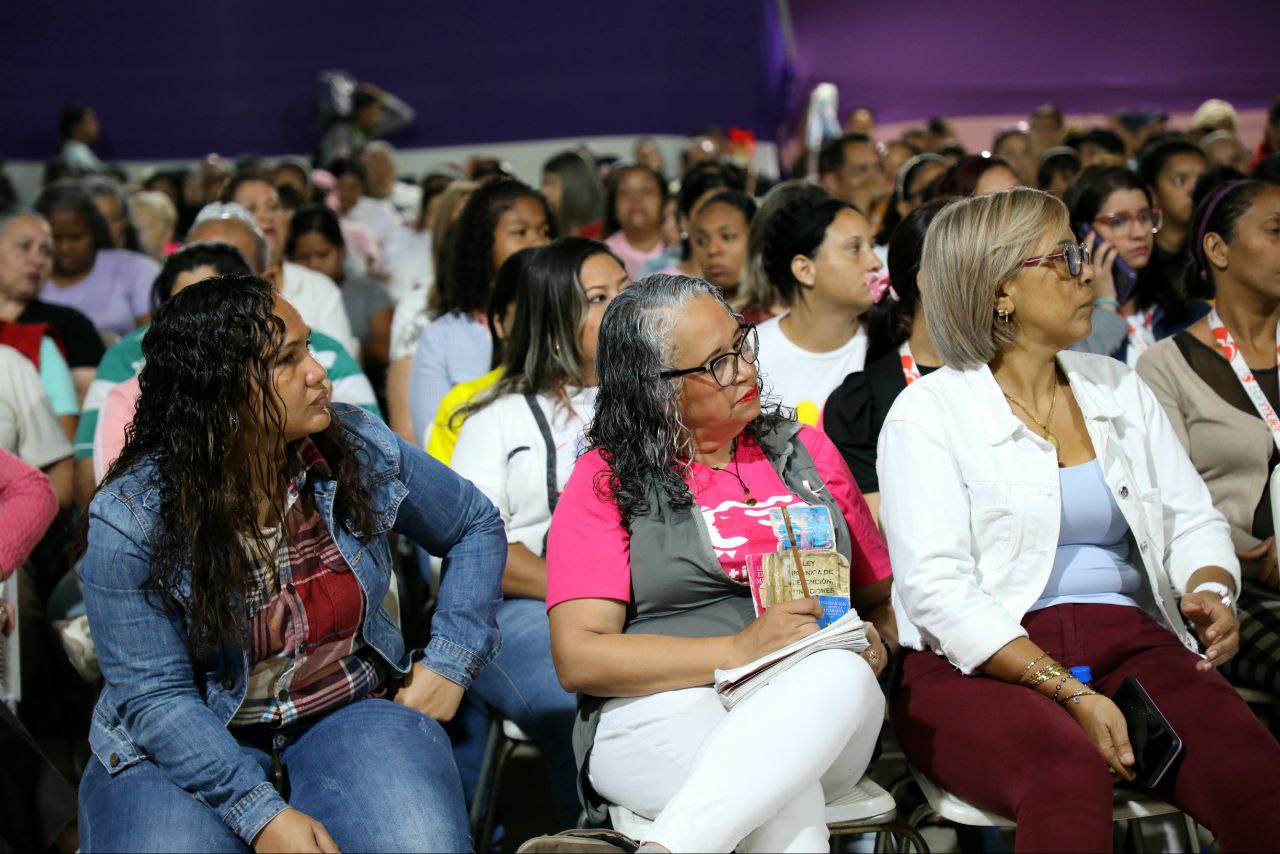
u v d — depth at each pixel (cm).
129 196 687
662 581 229
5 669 282
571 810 269
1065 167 565
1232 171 442
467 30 1092
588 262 301
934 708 233
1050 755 209
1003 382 253
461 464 301
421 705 233
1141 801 223
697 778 198
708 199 476
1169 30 878
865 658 221
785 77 1030
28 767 249
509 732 278
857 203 607
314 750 219
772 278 348
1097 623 241
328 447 225
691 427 232
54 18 1075
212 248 358
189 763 203
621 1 1077
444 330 411
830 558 225
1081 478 245
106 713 217
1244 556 297
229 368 205
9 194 940
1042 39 919
